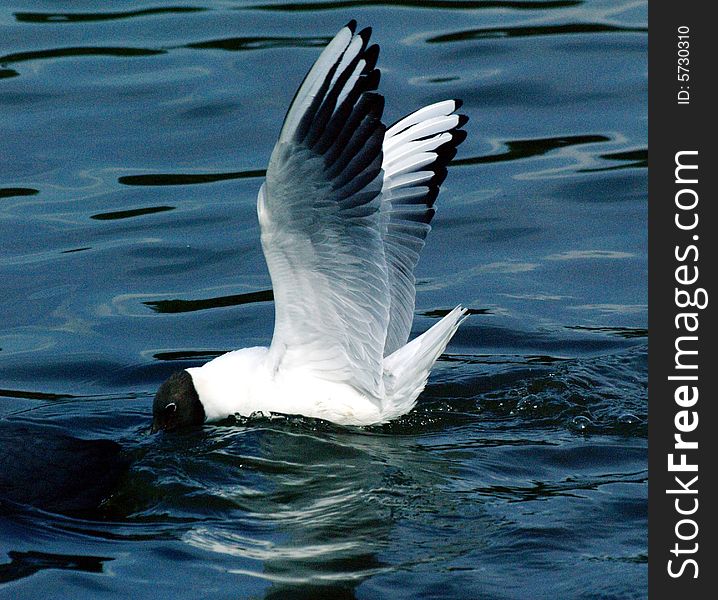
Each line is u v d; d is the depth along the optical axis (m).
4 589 8.80
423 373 11.40
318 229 10.22
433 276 14.89
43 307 14.23
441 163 12.08
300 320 11.09
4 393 12.62
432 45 19.98
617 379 12.45
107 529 9.69
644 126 17.83
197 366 13.09
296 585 8.73
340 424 11.52
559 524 9.50
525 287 14.54
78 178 16.86
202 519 9.82
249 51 19.89
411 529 9.51
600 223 15.84
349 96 9.73
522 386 12.31
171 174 16.97
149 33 20.67
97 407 12.29
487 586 8.67
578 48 19.86
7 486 10.27
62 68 19.48
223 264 15.18
